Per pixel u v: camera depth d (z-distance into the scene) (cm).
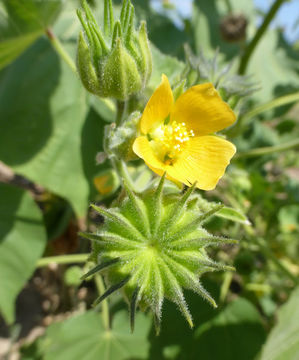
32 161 10
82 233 5
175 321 9
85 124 10
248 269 10
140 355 9
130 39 5
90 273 5
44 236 10
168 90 5
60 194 10
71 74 10
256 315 9
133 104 6
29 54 10
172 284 5
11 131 10
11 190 10
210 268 5
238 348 9
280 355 8
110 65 5
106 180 7
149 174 7
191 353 9
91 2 10
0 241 10
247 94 7
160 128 5
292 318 8
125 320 10
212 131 5
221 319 9
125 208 5
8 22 9
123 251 5
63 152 10
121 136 5
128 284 5
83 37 5
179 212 5
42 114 10
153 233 5
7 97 10
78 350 10
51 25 9
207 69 6
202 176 5
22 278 10
